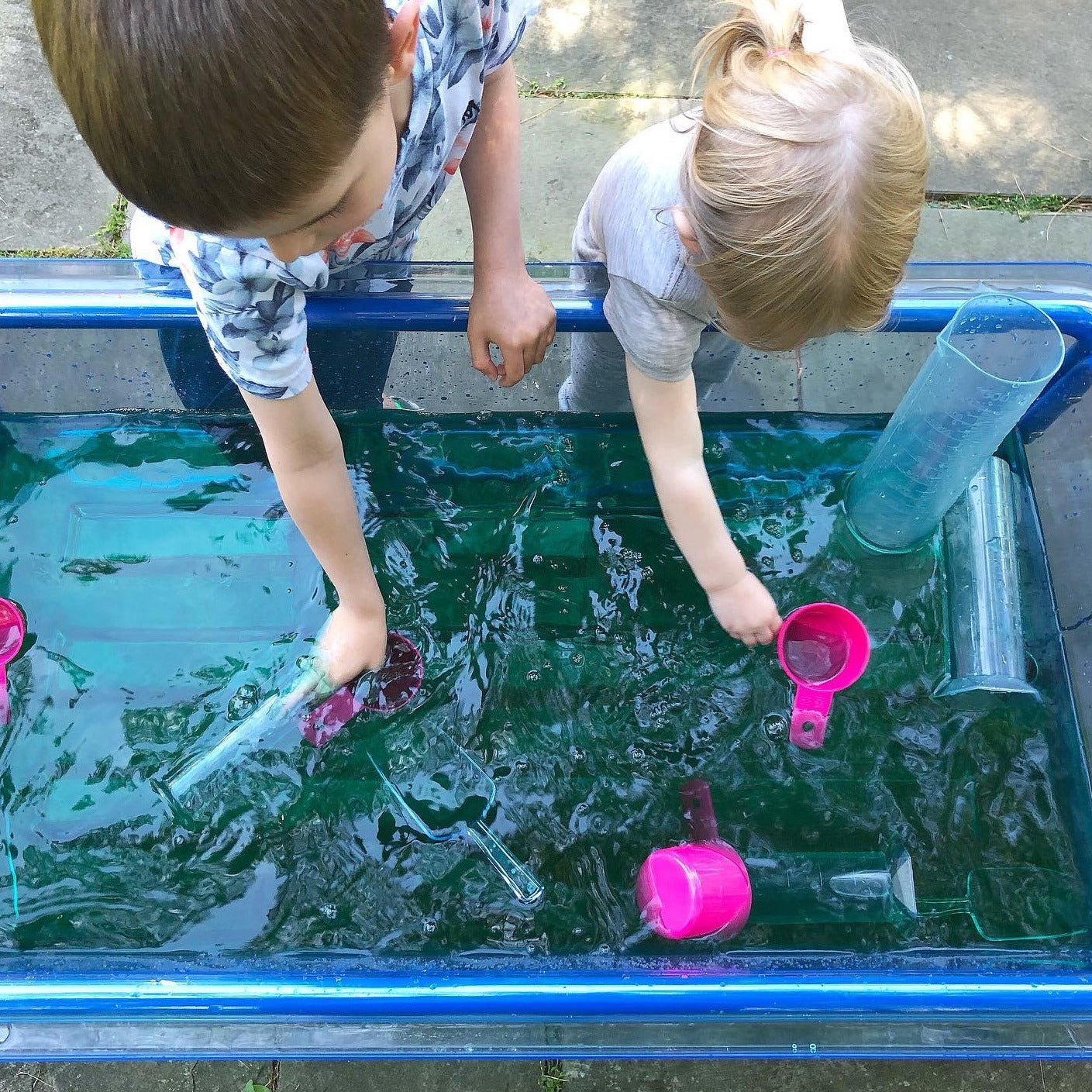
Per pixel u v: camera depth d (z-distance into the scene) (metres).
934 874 1.23
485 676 1.32
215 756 1.26
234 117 0.60
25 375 1.37
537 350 1.22
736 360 1.38
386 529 1.40
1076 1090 1.33
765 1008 1.00
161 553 1.37
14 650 1.29
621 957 1.16
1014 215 1.87
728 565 1.23
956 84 1.96
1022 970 1.10
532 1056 1.03
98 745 1.27
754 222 0.84
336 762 1.27
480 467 1.45
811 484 1.45
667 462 1.18
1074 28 2.03
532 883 1.21
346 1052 1.03
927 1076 1.34
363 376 1.38
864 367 1.40
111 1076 1.32
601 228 1.16
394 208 1.03
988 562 1.37
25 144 1.83
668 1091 1.33
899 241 0.87
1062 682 1.32
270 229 0.70
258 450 1.44
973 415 1.14
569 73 1.94
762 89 0.84
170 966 1.14
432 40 0.91
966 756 1.29
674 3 2.00
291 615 1.35
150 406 1.44
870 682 1.33
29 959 1.15
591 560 1.39
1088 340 1.29
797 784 1.27
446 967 1.13
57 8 0.59
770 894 1.20
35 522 1.39
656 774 1.27
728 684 1.32
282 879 1.21
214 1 0.58
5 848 1.21
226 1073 1.32
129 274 1.25
